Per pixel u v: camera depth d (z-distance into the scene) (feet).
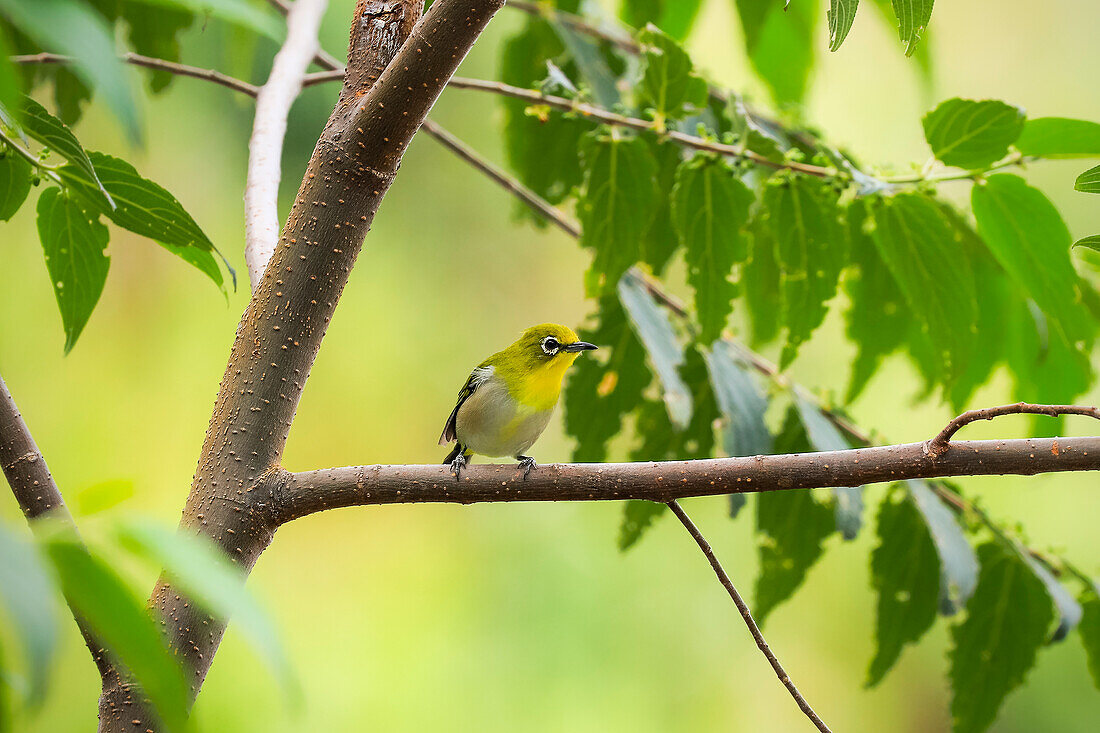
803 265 25.48
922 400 30.78
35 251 44.88
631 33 34.78
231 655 40.73
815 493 28.81
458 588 49.39
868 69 51.55
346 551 50.01
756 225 27.81
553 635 48.29
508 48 34.68
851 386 30.37
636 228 26.76
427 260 54.19
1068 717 49.67
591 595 49.39
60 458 44.55
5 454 15.42
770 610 29.76
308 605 48.21
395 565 49.78
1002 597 28.09
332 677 45.65
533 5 33.32
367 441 50.75
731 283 26.40
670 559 50.16
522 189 31.89
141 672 7.38
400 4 18.44
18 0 6.82
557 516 51.39
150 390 47.83
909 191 23.76
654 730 46.93
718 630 49.34
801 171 24.52
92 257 19.99
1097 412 15.64
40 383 45.34
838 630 50.21
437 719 45.73
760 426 28.50
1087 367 26.84
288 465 49.44
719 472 17.76
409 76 17.03
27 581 6.10
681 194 25.48
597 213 26.68
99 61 6.97
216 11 8.58
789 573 29.43
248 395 17.33
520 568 49.96
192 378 48.70
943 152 23.04
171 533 7.53
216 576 7.23
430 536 50.93
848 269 28.86
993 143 22.45
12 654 6.98
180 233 18.39
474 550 50.67
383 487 17.71
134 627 7.30
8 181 18.63
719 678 48.57
